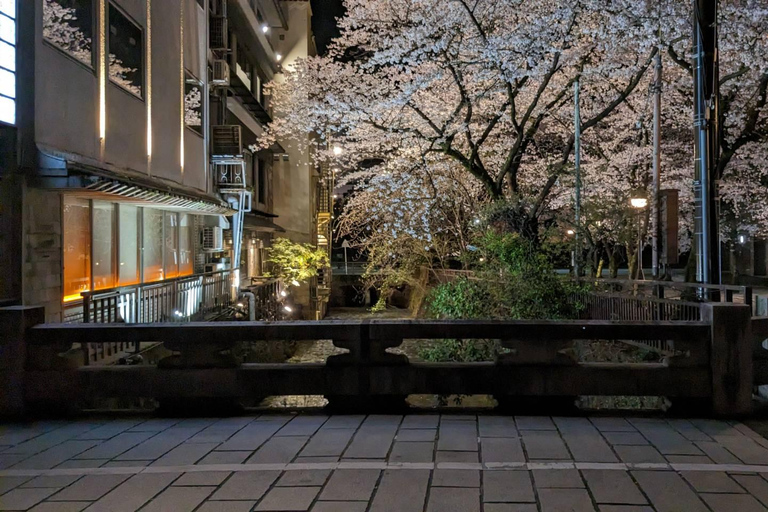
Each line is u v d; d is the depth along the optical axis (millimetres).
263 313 19984
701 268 8703
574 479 3820
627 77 16953
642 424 5062
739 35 13828
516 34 14000
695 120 8648
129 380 5500
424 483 3775
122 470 4070
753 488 3672
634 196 18141
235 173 17172
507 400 5508
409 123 17938
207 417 5473
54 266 8562
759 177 22531
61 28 8586
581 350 10820
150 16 11977
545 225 15742
